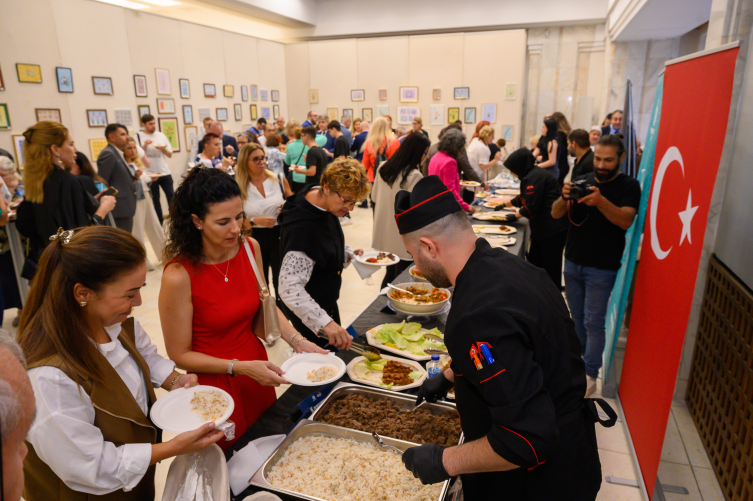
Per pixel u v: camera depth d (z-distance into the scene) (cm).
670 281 188
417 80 1014
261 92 996
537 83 980
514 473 105
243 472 116
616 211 238
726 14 215
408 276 265
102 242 96
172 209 139
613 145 240
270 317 146
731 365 215
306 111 1099
